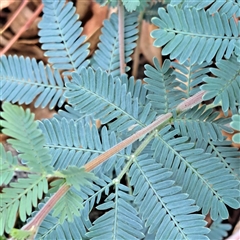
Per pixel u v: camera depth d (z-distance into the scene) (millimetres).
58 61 210
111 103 188
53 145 184
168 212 182
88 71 186
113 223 183
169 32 176
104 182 187
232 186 184
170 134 188
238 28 179
